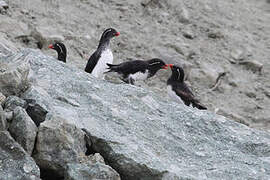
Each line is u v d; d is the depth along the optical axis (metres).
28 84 12.23
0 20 22.25
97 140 11.27
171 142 12.23
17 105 11.37
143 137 12.04
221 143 12.80
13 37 21.88
